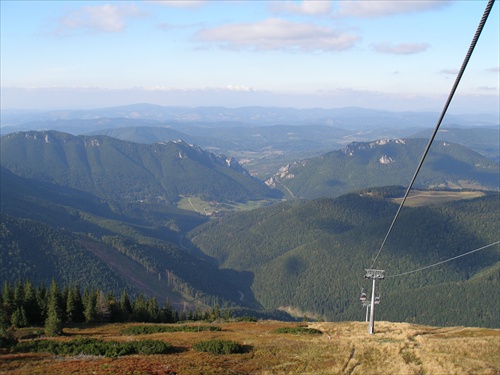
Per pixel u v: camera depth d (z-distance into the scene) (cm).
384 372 4544
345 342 5866
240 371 4603
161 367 4472
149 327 8288
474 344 5619
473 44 1931
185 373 4306
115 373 4175
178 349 5622
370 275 7006
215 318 12588
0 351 5247
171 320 12169
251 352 5519
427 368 4612
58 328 7525
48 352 5197
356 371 4591
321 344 5819
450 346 5519
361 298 7425
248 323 9606
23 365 4506
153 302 12050
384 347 5447
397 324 8138
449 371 4466
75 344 5472
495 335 6688
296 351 5550
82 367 4391
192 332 7594
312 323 9025
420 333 6938
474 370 4519
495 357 5081
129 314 11331
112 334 7825
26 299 9375
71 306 10131
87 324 9912
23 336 7306
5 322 7881
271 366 4853
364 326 7806
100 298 10988
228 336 6869
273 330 7725
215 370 4466
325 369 4712
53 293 10094
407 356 5116
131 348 5325
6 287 9631
